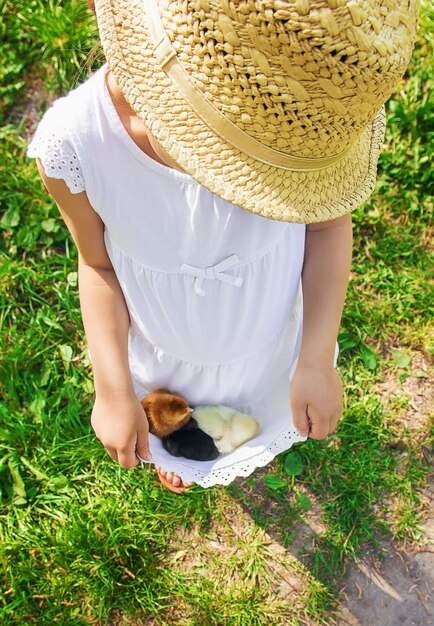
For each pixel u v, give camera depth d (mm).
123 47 357
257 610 706
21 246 873
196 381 629
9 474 761
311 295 529
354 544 729
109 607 705
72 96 425
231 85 320
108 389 526
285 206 370
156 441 645
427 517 748
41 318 837
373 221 875
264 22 290
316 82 305
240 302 524
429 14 934
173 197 434
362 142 427
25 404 798
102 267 522
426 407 798
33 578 707
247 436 638
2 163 900
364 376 812
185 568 727
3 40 948
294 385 536
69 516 740
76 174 423
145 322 547
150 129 358
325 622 702
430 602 708
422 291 853
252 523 745
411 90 916
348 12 285
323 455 768
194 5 307
